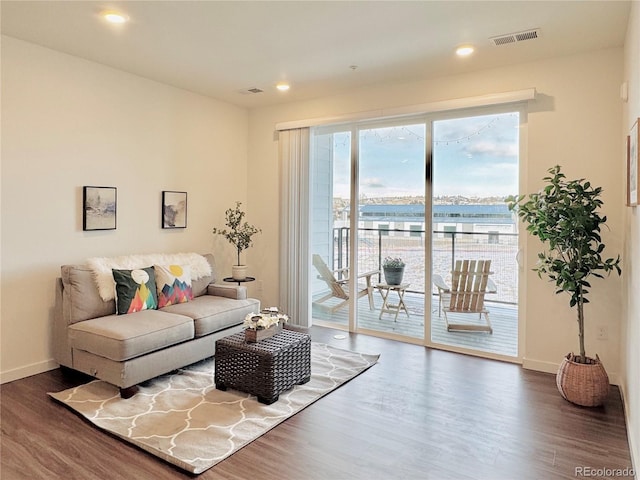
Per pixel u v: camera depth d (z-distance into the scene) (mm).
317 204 5051
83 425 2676
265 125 5289
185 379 3396
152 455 2359
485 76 3854
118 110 4016
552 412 2881
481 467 2264
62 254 3646
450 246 4234
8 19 2947
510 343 3930
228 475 2184
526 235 3713
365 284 4777
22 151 3369
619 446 2469
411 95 4227
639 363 2150
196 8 2758
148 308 3662
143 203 4281
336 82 4328
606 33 3070
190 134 4723
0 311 3297
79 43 3369
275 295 5270
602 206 3357
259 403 2979
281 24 2994
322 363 3762
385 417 2807
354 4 2686
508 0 2615
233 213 5211
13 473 2186
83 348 3160
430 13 2805
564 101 3510
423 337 4383
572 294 3400
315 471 2219
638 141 2158
